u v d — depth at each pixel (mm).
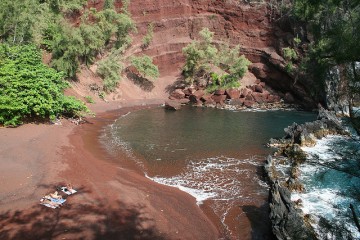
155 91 42750
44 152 19234
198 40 46812
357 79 7621
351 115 7766
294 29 42438
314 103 38469
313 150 21469
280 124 31766
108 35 39188
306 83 38875
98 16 37812
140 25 44500
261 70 45062
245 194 16969
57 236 11992
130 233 12836
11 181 15234
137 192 16281
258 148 24359
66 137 23062
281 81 43312
